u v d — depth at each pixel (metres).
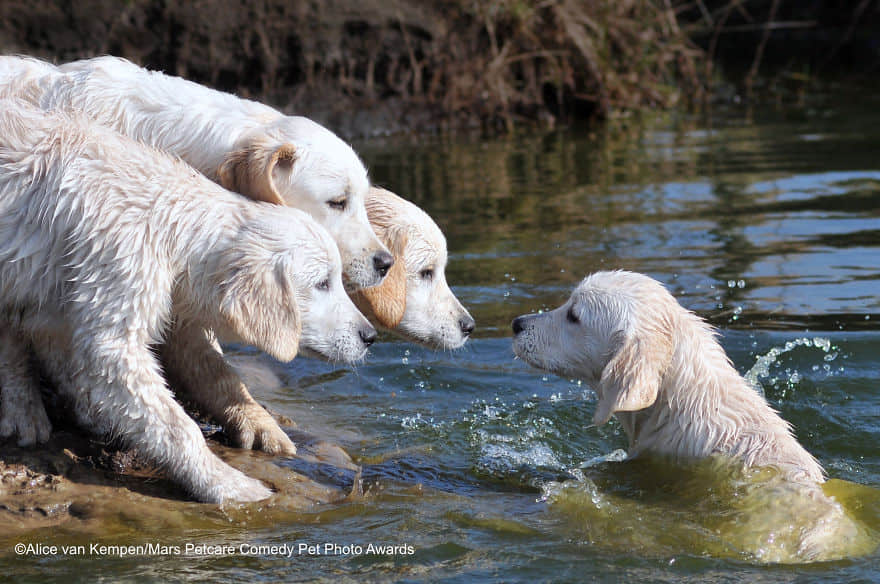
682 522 4.95
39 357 5.51
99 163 5.12
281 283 5.13
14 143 5.15
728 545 4.68
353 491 5.36
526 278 8.89
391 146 14.95
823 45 22.50
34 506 4.98
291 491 5.31
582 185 12.24
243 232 5.18
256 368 7.35
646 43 18.22
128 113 6.15
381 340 7.95
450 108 16.62
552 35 17.39
